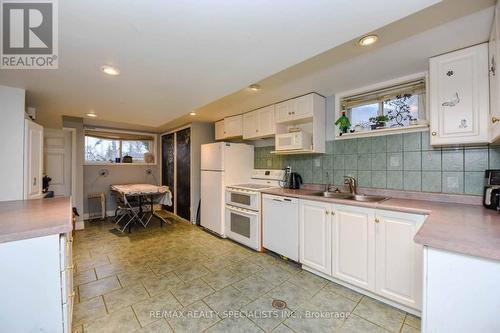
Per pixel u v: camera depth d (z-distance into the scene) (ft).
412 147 7.30
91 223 14.96
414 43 5.34
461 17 4.35
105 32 4.25
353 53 5.87
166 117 11.58
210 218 12.75
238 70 5.98
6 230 3.69
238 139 14.10
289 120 9.81
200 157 15.06
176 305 6.20
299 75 7.36
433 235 3.32
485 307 2.83
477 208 5.60
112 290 6.93
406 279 5.71
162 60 5.42
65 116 12.24
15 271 3.62
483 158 6.08
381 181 7.98
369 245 6.37
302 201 8.14
